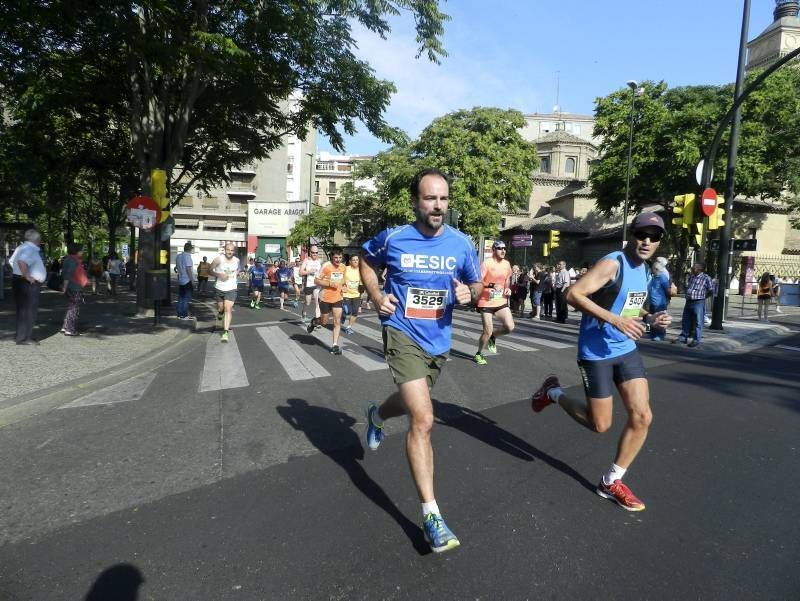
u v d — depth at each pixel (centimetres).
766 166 2823
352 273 1138
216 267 994
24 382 606
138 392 600
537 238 4409
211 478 371
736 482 373
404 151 3678
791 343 1213
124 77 1334
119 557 273
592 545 286
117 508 327
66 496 342
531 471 388
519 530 302
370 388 630
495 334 797
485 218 3102
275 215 5762
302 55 1264
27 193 2622
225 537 292
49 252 4412
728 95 2850
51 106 1180
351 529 301
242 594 243
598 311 324
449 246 308
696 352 1027
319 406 551
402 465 396
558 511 325
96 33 1073
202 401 566
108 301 1764
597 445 445
